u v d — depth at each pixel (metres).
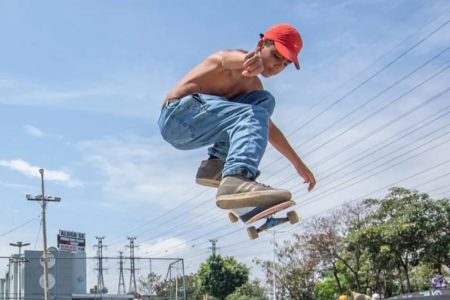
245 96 3.58
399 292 36.41
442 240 30.03
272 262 44.81
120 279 64.25
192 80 3.45
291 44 3.20
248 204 3.09
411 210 30.50
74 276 55.81
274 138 4.02
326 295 40.47
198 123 3.35
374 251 31.89
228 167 3.16
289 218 3.22
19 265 52.25
